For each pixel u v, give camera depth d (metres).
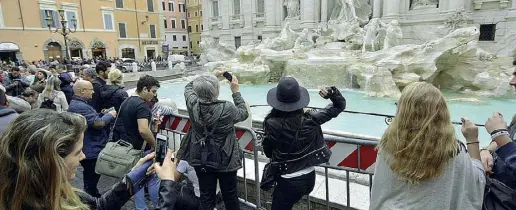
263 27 31.38
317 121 2.99
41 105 6.95
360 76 16.09
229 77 3.76
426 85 1.92
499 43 18.50
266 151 3.27
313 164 3.05
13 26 34.16
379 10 22.59
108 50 42.81
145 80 4.01
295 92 2.93
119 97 5.46
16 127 1.36
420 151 1.77
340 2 24.47
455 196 1.84
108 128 5.36
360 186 4.32
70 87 7.55
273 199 3.26
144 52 48.03
